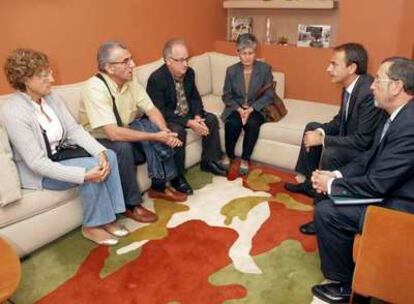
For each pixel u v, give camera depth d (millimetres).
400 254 1410
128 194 2451
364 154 2066
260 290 1911
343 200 1785
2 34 2418
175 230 2395
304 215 2549
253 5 3895
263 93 3145
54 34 2707
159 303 1828
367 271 1483
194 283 1956
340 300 1829
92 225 2242
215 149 3096
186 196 2754
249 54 3074
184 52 2766
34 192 2088
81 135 2307
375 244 1455
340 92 3508
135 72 2971
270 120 3088
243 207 2646
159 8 3441
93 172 2098
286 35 4027
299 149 2965
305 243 2271
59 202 2182
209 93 3807
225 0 4121
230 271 2041
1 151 1928
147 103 2719
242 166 3150
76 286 1936
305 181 2785
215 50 4234
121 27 3154
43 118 2166
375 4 3090
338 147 2408
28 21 2535
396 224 1416
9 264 1476
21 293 1887
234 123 3088
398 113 1743
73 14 2787
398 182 1689
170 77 2869
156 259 2131
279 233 2367
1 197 1888
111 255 2168
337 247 1826
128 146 2414
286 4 3701
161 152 2562
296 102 3570
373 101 2238
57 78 2807
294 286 1939
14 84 2059
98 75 2449
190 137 3033
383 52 3170
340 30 3322
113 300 1849
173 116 2896
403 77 1694
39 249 2211
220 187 2928
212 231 2385
